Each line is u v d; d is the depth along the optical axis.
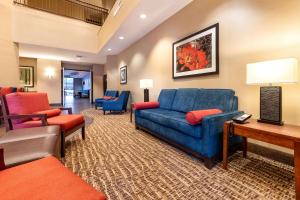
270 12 2.07
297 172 1.23
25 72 8.74
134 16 3.93
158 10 3.65
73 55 7.58
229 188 1.48
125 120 4.67
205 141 1.84
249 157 2.13
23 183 0.79
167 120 2.41
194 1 3.25
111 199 1.34
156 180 1.62
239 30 2.43
